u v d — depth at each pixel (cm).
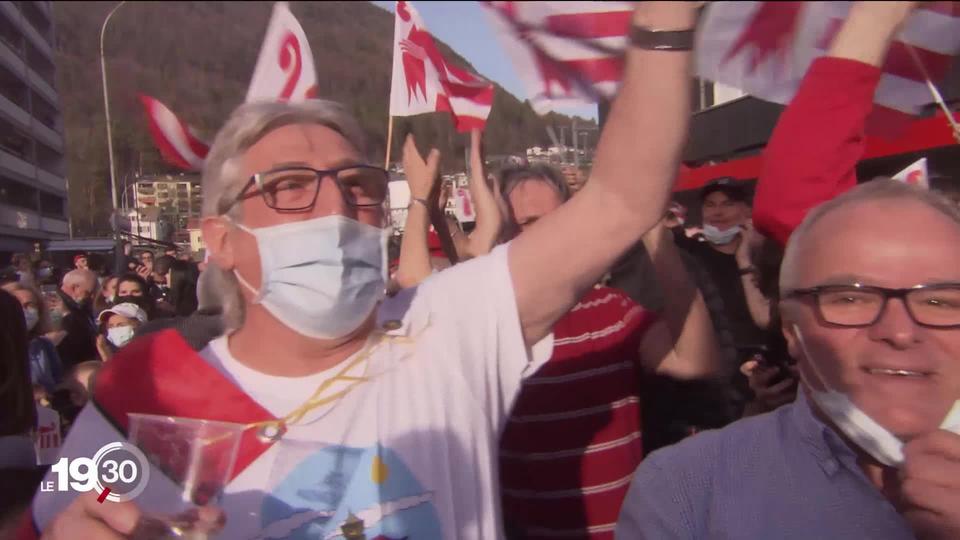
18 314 206
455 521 153
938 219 141
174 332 168
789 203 172
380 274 168
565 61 147
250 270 164
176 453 130
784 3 149
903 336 136
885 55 160
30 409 204
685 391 248
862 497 146
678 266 236
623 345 241
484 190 285
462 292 168
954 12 159
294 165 161
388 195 176
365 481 151
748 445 159
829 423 153
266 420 155
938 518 126
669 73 143
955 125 187
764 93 161
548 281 164
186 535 122
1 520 168
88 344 504
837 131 164
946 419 137
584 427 234
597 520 233
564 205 165
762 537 150
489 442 163
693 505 159
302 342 162
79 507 123
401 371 161
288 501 148
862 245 141
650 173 150
